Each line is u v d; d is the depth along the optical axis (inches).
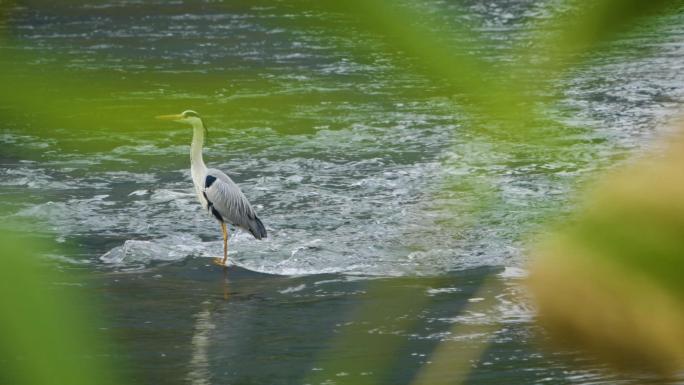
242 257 729.6
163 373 490.9
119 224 817.5
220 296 630.5
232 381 479.5
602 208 53.3
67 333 43.4
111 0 62.9
